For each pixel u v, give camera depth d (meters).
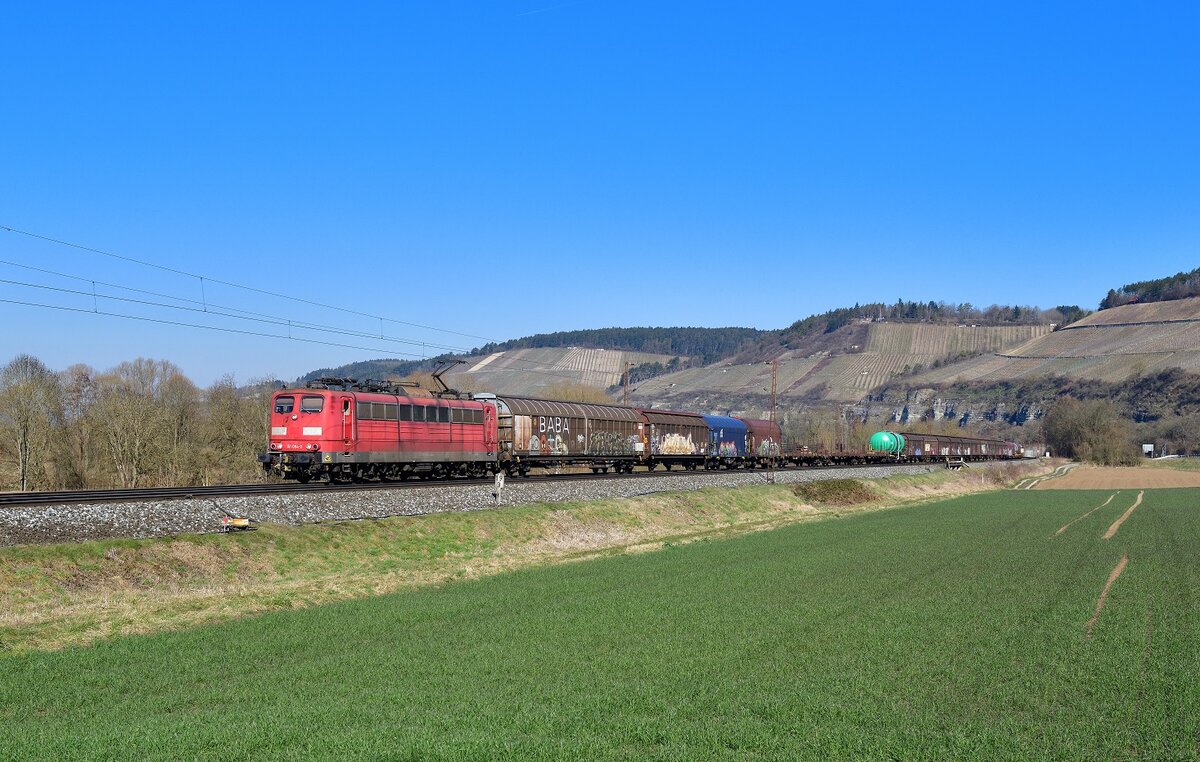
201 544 29.36
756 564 36.97
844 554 40.44
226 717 16.41
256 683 18.84
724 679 19.19
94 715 16.77
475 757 14.34
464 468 51.84
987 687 18.56
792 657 21.12
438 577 32.44
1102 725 16.11
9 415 70.81
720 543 44.88
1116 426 173.50
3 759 14.08
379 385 46.78
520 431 56.84
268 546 31.20
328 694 18.12
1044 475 132.88
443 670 19.94
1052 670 19.88
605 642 22.66
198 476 78.75
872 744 15.13
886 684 18.78
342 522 35.50
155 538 28.66
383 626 24.22
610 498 52.16
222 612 25.33
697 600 28.47
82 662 20.02
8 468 77.62
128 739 15.00
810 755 14.73
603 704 17.39
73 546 26.30
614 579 32.84
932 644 22.39
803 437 171.75
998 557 39.53
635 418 68.44
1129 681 18.89
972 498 85.50
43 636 21.89
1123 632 23.70
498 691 18.31
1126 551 41.81
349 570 31.94
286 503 34.25
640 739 15.41
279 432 43.06
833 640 22.84
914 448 118.62
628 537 46.59
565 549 41.50
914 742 15.21
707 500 58.91
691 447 75.00
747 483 68.94
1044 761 14.30
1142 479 120.94
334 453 42.44
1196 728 15.84
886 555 40.09
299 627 23.91
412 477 50.34
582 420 62.53
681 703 17.41
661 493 56.84
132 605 24.77
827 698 17.77
